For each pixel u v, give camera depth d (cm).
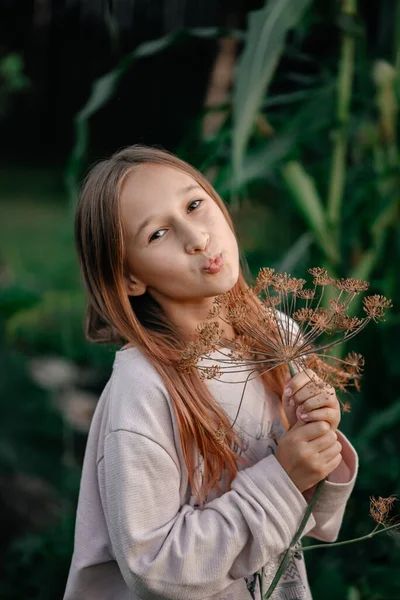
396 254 198
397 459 192
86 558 110
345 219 199
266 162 179
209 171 201
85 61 378
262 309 105
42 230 483
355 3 181
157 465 103
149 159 110
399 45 195
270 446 111
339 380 103
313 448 101
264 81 157
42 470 286
